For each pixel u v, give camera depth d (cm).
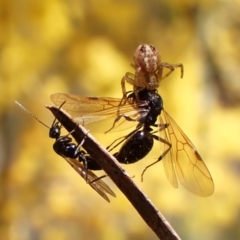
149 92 14
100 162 11
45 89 20
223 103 21
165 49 21
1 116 19
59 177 19
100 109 13
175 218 20
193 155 13
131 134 14
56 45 20
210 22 21
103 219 19
